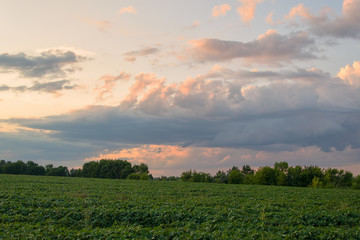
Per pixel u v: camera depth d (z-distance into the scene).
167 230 14.72
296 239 14.84
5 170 134.50
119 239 13.02
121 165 134.38
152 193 37.03
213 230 16.06
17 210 19.78
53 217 18.67
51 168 147.50
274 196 38.53
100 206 21.66
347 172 98.06
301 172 95.62
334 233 15.38
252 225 17.05
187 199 29.64
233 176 103.12
